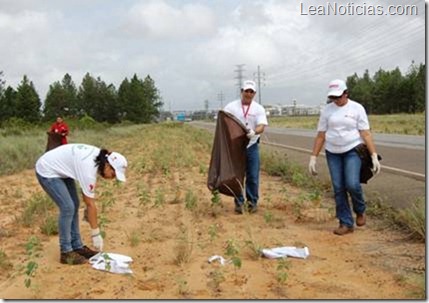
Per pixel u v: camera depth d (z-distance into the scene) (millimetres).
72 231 6176
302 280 5223
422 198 7746
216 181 8422
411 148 20656
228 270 5578
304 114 164125
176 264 5855
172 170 15266
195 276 5422
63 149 6039
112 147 28641
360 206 7184
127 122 86562
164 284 5215
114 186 11711
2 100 73812
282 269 5426
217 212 8562
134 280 5367
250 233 7051
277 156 15812
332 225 7574
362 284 5066
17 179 14453
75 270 5777
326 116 7211
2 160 16938
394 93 97562
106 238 7074
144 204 9133
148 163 16656
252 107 8430
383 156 17453
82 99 95062
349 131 6965
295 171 12523
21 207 9883
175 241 6852
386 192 10164
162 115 162125
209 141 29094
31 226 8023
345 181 7016
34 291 5109
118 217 8484
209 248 6453
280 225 7586
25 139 25188
